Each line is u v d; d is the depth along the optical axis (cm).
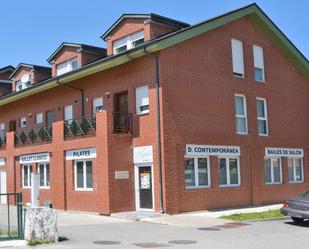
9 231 1449
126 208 2148
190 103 2219
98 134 2189
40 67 3181
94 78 2477
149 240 1408
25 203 2828
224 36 2448
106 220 1958
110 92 2362
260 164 2558
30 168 2812
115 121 2177
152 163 2119
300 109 2892
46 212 1370
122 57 2188
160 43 2066
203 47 2320
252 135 2530
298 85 2908
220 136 2347
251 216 1980
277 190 2645
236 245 1295
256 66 2644
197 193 2198
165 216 1995
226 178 2377
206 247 1262
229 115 2412
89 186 2288
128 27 2478
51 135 2589
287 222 1853
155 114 2114
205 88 2302
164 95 2109
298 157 2820
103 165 2145
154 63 2130
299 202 1788
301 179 2852
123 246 1284
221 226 1733
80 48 2716
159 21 2389
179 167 2136
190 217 1972
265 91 2656
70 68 2820
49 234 1367
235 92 2466
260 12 2612
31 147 2759
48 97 2867
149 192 2136
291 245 1291
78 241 1385
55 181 2506
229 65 2456
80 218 2039
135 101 2227
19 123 3192
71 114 2656
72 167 2397
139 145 2178
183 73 2206
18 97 3088
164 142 2080
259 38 2677
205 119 2281
